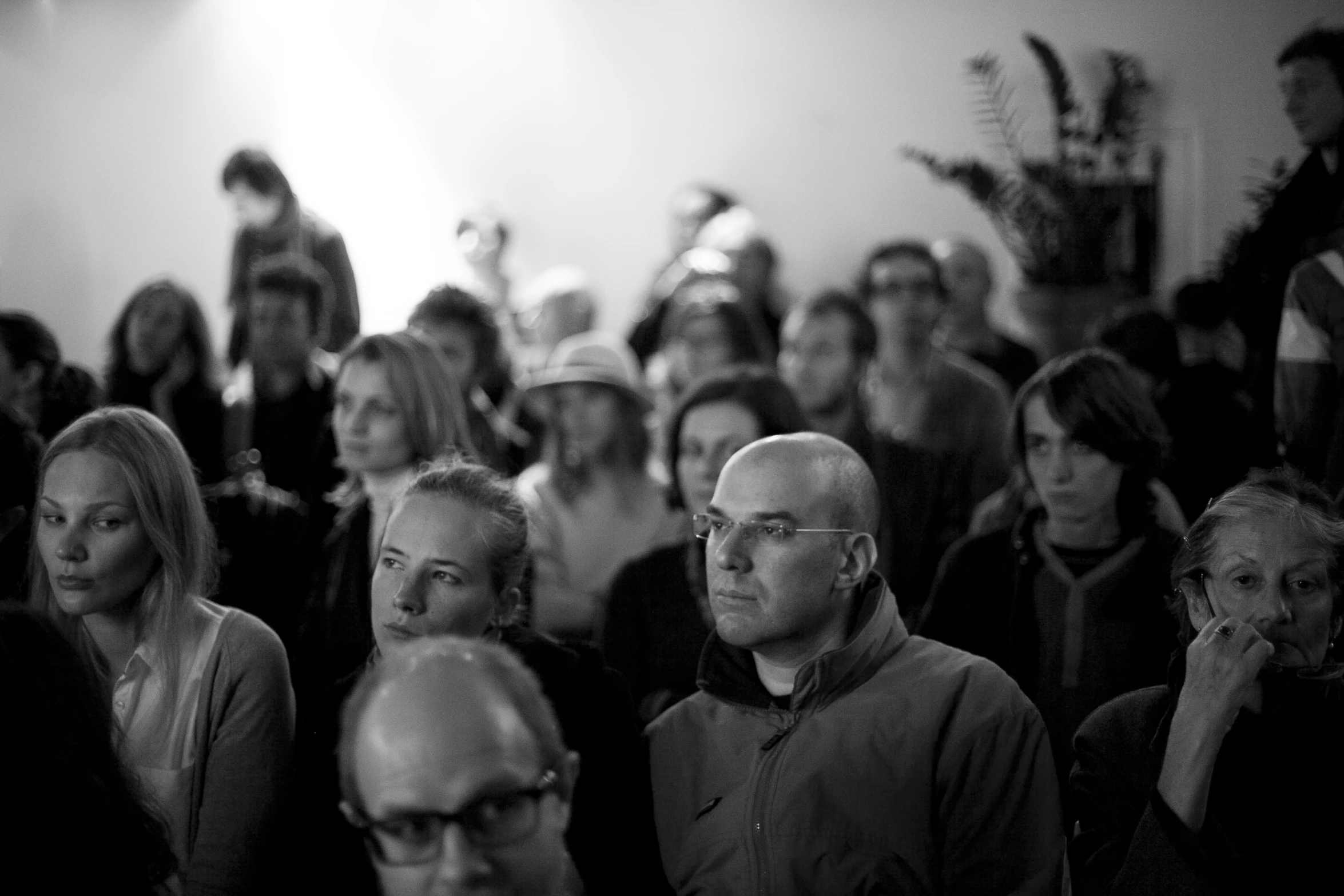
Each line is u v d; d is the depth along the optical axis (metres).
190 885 2.30
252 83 7.80
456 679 1.66
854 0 7.55
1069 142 7.14
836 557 2.40
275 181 6.41
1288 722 2.20
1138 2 7.07
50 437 4.12
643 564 3.41
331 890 2.23
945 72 7.45
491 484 2.42
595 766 2.37
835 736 2.37
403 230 8.00
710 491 3.41
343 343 6.59
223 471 5.01
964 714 2.36
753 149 7.74
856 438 4.25
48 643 1.88
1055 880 2.29
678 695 3.24
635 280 7.94
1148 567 2.90
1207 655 2.16
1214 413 4.14
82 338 7.59
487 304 4.61
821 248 7.70
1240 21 6.90
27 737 1.81
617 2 7.81
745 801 2.38
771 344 6.71
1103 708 2.41
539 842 1.65
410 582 2.30
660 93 7.82
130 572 2.41
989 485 4.22
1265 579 2.20
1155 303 6.86
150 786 2.33
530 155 7.94
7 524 2.97
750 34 7.70
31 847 1.77
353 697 1.73
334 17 7.86
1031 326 6.59
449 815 1.61
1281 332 3.36
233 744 2.38
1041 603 2.96
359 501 3.48
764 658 2.49
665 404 5.44
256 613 3.69
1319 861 2.15
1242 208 6.94
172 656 2.41
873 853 2.30
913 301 5.03
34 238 7.46
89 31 7.57
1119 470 2.92
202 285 7.75
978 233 7.50
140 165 7.69
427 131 7.95
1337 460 3.12
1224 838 2.13
